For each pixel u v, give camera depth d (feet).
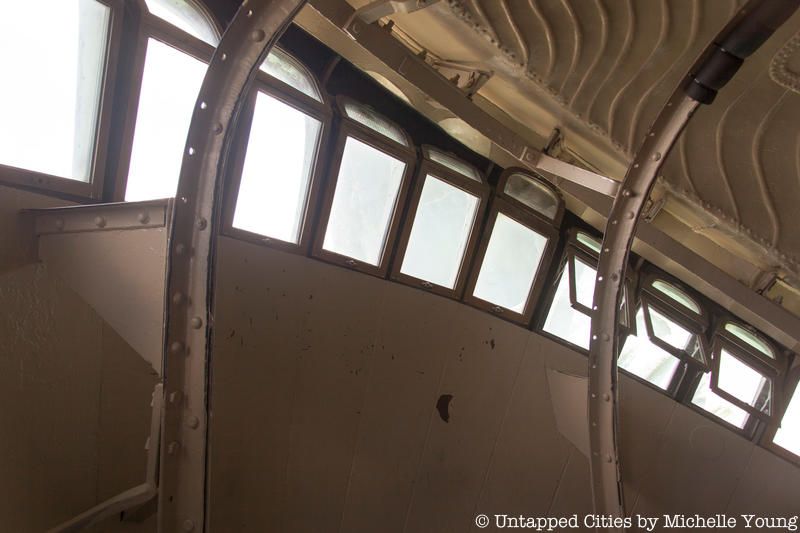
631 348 20.47
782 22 7.37
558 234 18.24
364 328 15.19
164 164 11.18
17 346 8.81
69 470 9.58
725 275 18.71
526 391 18.85
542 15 11.50
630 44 11.84
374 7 11.43
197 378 7.61
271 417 13.60
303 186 13.51
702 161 14.39
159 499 7.48
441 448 17.29
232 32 7.22
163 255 8.36
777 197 14.67
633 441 21.13
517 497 19.30
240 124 11.78
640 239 17.83
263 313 13.16
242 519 13.29
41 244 8.92
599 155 16.38
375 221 14.99
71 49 9.39
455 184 15.70
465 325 17.24
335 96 14.32
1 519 8.59
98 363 9.95
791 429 23.17
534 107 15.26
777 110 12.40
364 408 15.47
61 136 9.59
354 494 15.52
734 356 21.67
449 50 13.88
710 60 8.40
